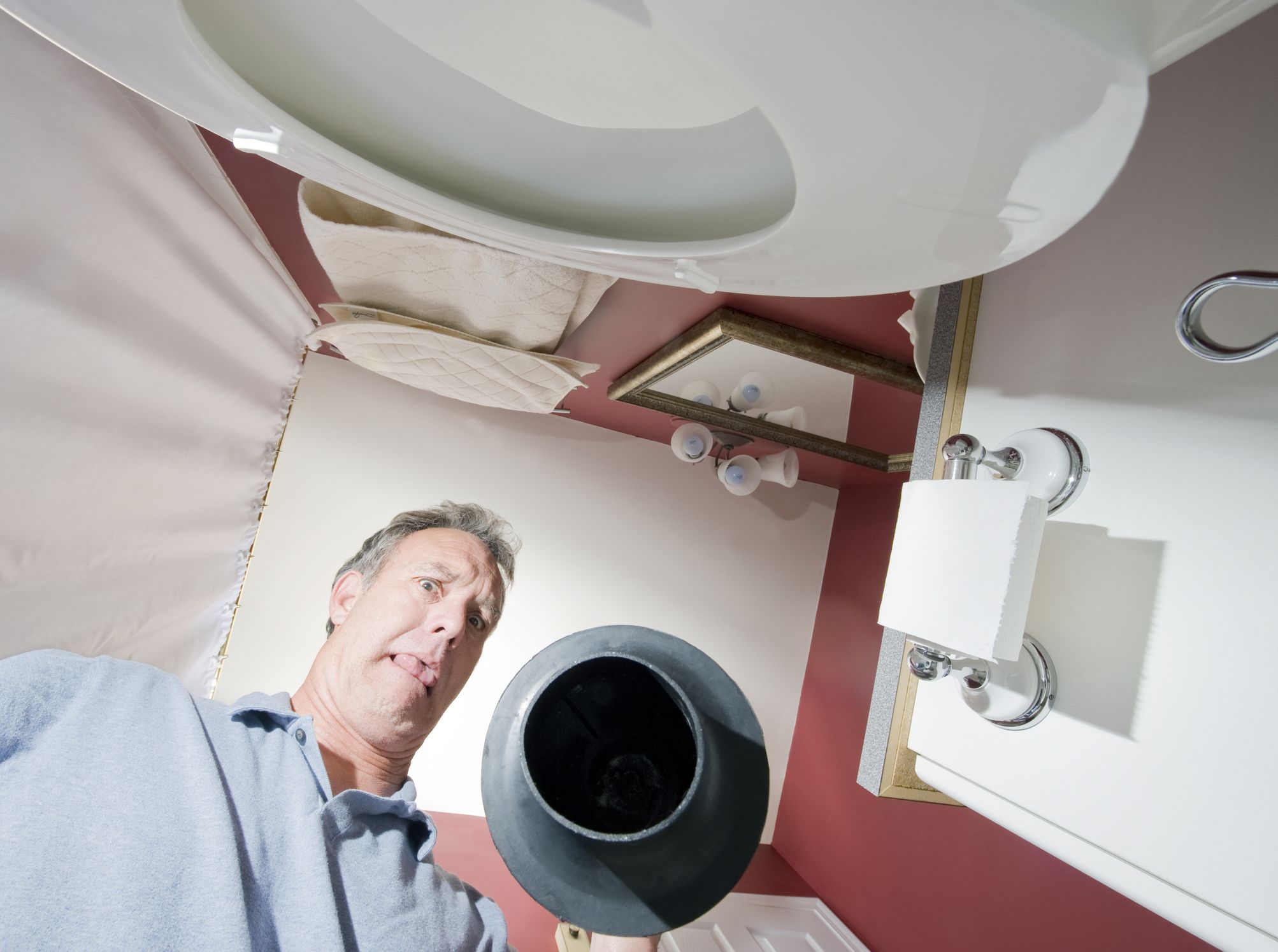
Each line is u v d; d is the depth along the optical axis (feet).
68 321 3.81
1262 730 1.95
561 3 1.51
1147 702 2.24
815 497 10.58
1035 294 2.97
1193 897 2.05
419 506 9.22
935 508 2.54
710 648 10.11
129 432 4.79
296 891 2.68
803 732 10.18
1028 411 2.88
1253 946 1.90
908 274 1.93
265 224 5.57
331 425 9.04
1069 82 1.12
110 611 5.38
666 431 9.16
